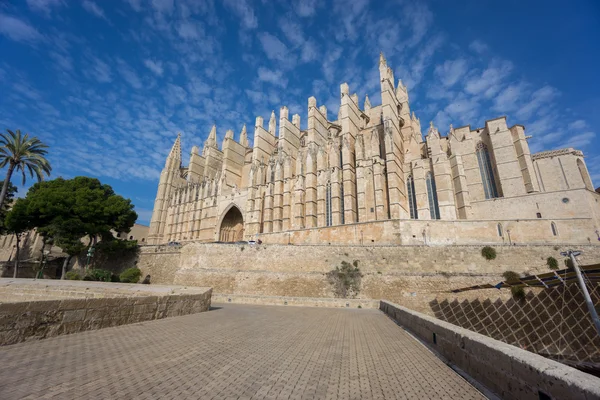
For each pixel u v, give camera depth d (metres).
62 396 4.47
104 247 44.25
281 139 58.25
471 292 24.53
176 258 40.81
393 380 5.73
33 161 41.31
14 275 40.59
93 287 22.36
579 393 3.20
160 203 80.06
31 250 60.50
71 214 41.72
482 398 4.87
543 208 34.50
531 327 21.25
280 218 54.00
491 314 23.14
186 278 36.44
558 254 24.17
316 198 50.69
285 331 11.20
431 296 25.98
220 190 66.56
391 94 50.00
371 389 5.23
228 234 65.81
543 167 42.97
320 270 31.19
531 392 4.09
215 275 34.84
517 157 42.84
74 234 40.62
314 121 55.16
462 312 24.30
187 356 7.08
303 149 56.47
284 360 7.04
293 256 32.81
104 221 43.91
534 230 28.48
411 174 47.03
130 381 5.26
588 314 19.25
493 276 24.80
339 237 38.47
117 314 10.94
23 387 4.76
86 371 5.71
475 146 48.75
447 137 50.28
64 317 9.08
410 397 4.89
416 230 32.69
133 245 45.78
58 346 7.58
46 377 5.28
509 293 22.95
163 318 13.20
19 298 21.58
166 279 40.53
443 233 31.61
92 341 8.28
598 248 23.02
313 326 12.74
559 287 20.80
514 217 36.25
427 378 5.89
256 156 62.66
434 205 42.75
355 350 8.30
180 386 5.11
